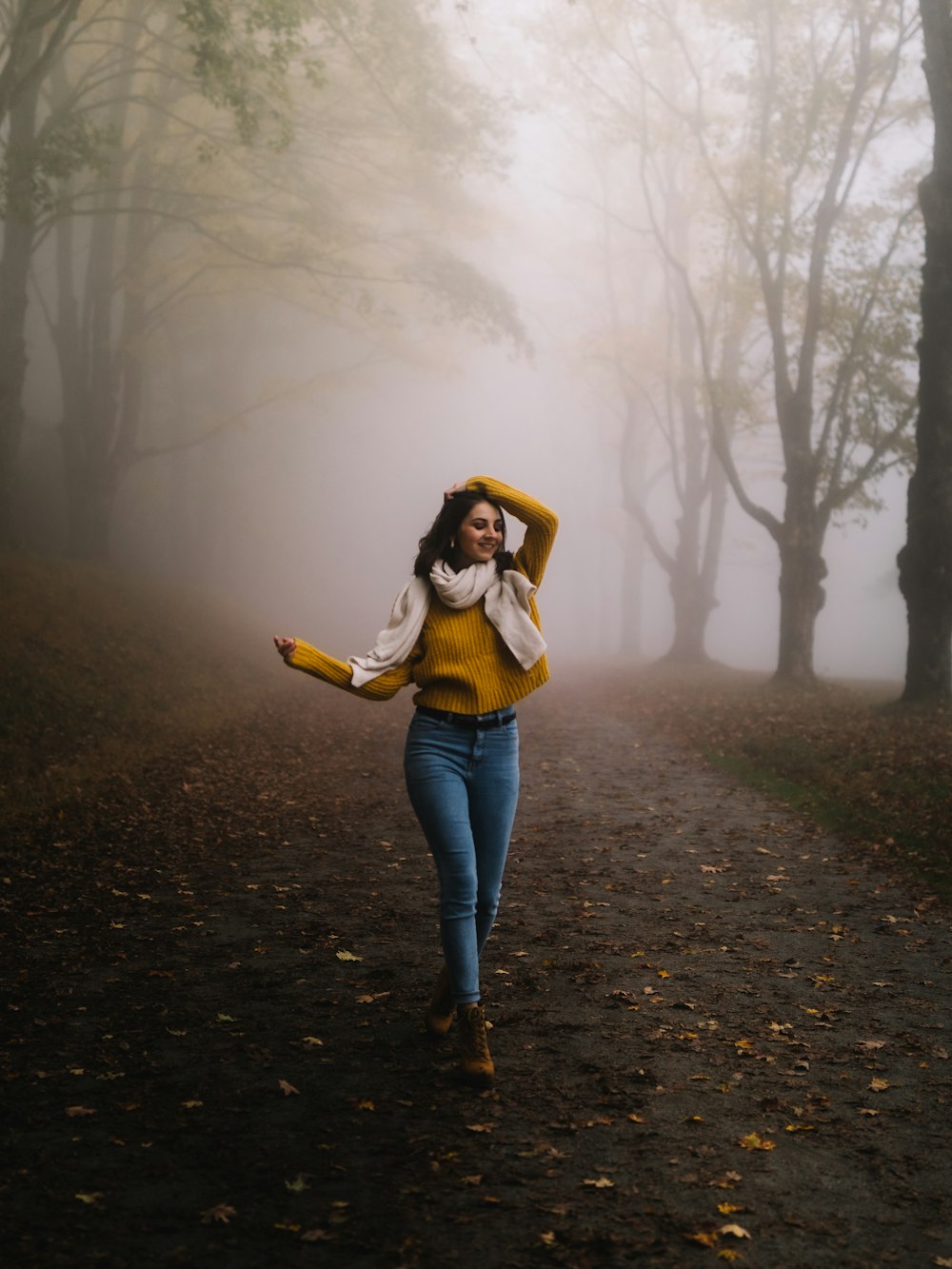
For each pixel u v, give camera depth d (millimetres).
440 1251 2508
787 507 19828
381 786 10375
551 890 6355
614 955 5043
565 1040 3939
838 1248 2545
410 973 4766
